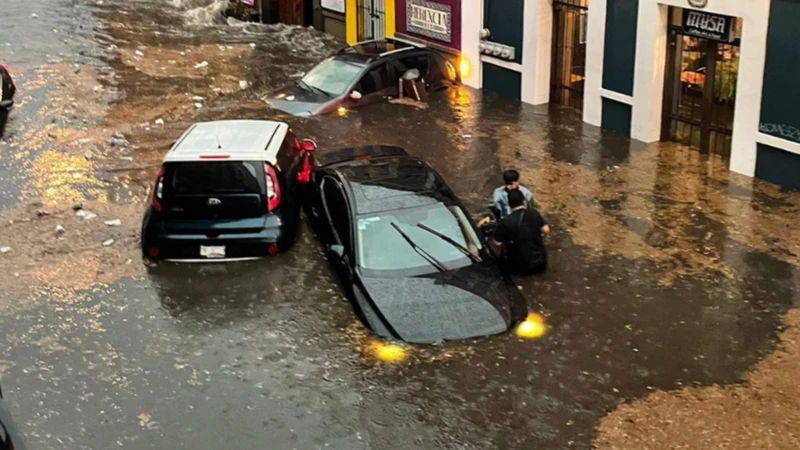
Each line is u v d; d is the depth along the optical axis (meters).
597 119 16.59
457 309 9.68
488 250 10.57
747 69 13.62
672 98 15.51
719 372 9.00
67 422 8.36
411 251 10.23
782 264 11.13
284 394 8.74
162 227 11.24
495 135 16.17
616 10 15.66
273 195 11.30
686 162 14.67
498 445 7.98
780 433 8.06
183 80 19.67
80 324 10.02
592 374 8.98
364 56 18.20
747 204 12.92
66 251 11.71
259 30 24.83
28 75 19.67
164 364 9.27
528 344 9.45
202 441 8.09
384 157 12.05
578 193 13.44
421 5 20.36
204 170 11.05
